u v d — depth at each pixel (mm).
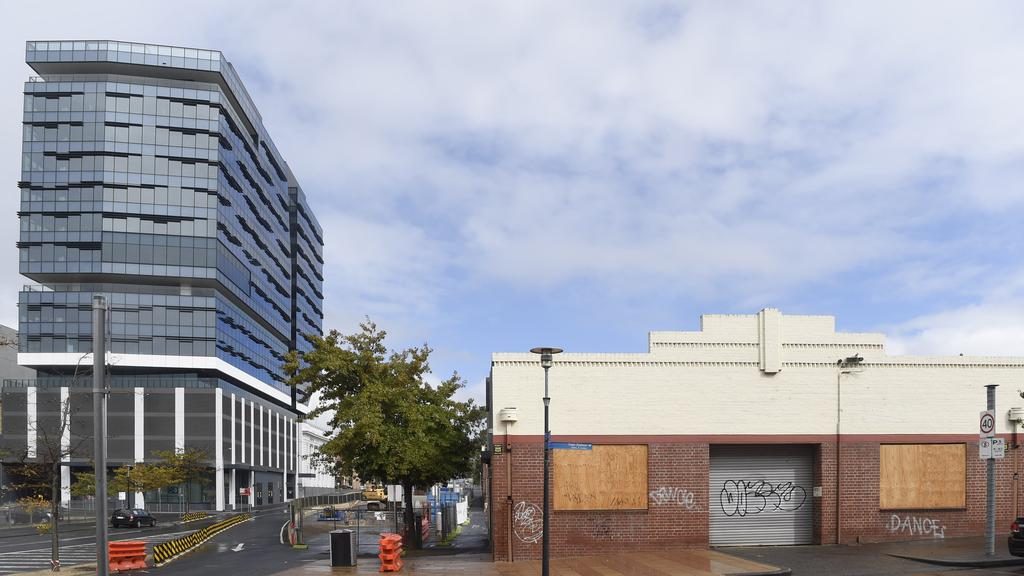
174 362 85000
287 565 23781
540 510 22469
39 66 88500
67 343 82750
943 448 23625
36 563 26672
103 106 86875
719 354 23453
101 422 13398
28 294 83125
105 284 87125
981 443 19719
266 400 113375
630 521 22672
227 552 29484
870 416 23547
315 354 28891
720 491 23578
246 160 101438
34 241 85062
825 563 19344
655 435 22984
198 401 80750
